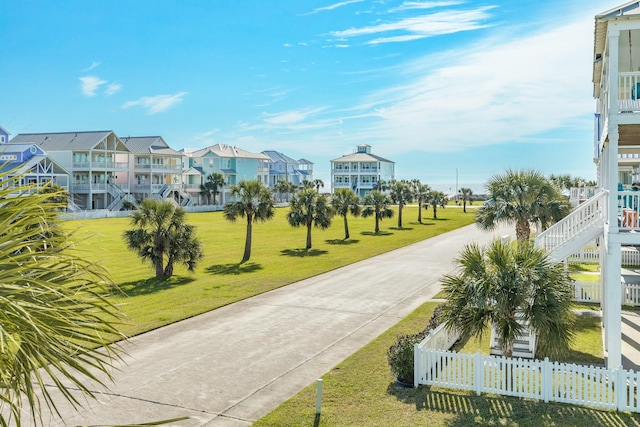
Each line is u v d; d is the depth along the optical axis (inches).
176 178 3444.9
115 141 2898.6
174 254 1002.7
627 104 469.4
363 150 4729.3
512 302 446.9
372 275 1054.4
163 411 412.8
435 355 461.1
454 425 381.4
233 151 3934.5
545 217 954.7
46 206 158.6
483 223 1013.8
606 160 596.1
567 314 450.0
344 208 1763.0
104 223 2116.1
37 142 2819.9
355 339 609.9
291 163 5305.1
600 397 424.8
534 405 416.5
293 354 554.3
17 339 133.8
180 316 706.2
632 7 468.4
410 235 1889.8
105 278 168.6
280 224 2252.7
